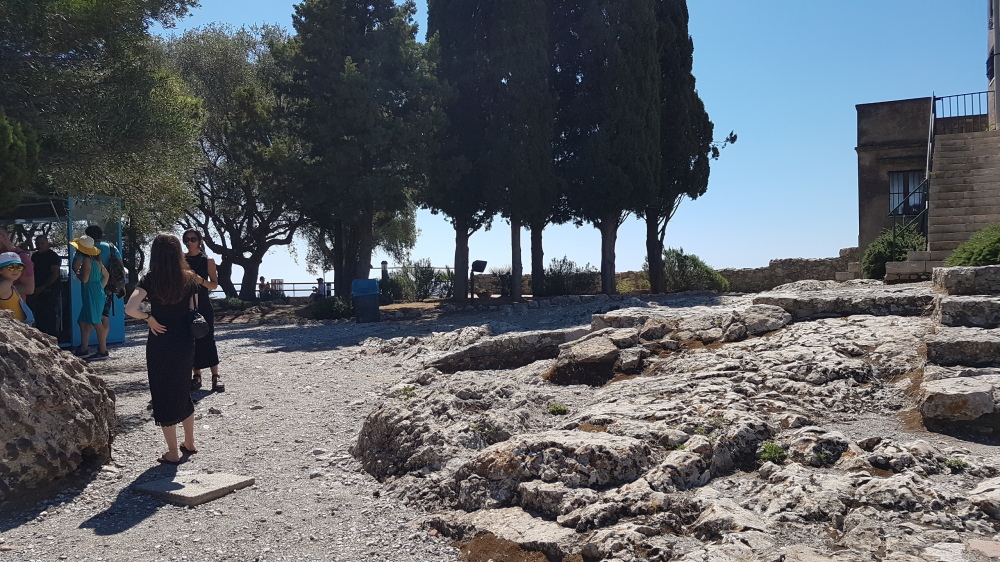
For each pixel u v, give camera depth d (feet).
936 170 48.91
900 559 9.62
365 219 74.02
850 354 19.34
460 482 14.51
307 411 23.45
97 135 31.27
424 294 94.79
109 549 12.89
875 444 13.91
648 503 12.02
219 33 99.81
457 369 28.07
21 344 15.87
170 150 35.40
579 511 12.27
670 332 24.61
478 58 74.64
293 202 84.02
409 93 72.54
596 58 77.56
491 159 72.02
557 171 79.77
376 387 26.76
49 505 15.11
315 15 70.44
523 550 11.84
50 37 31.30
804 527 11.08
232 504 15.25
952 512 11.02
